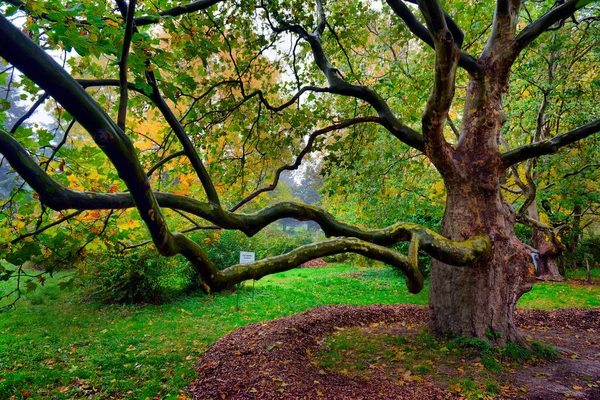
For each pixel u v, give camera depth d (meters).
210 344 5.98
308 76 7.07
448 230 5.65
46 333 6.55
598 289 11.22
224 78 5.81
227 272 2.83
